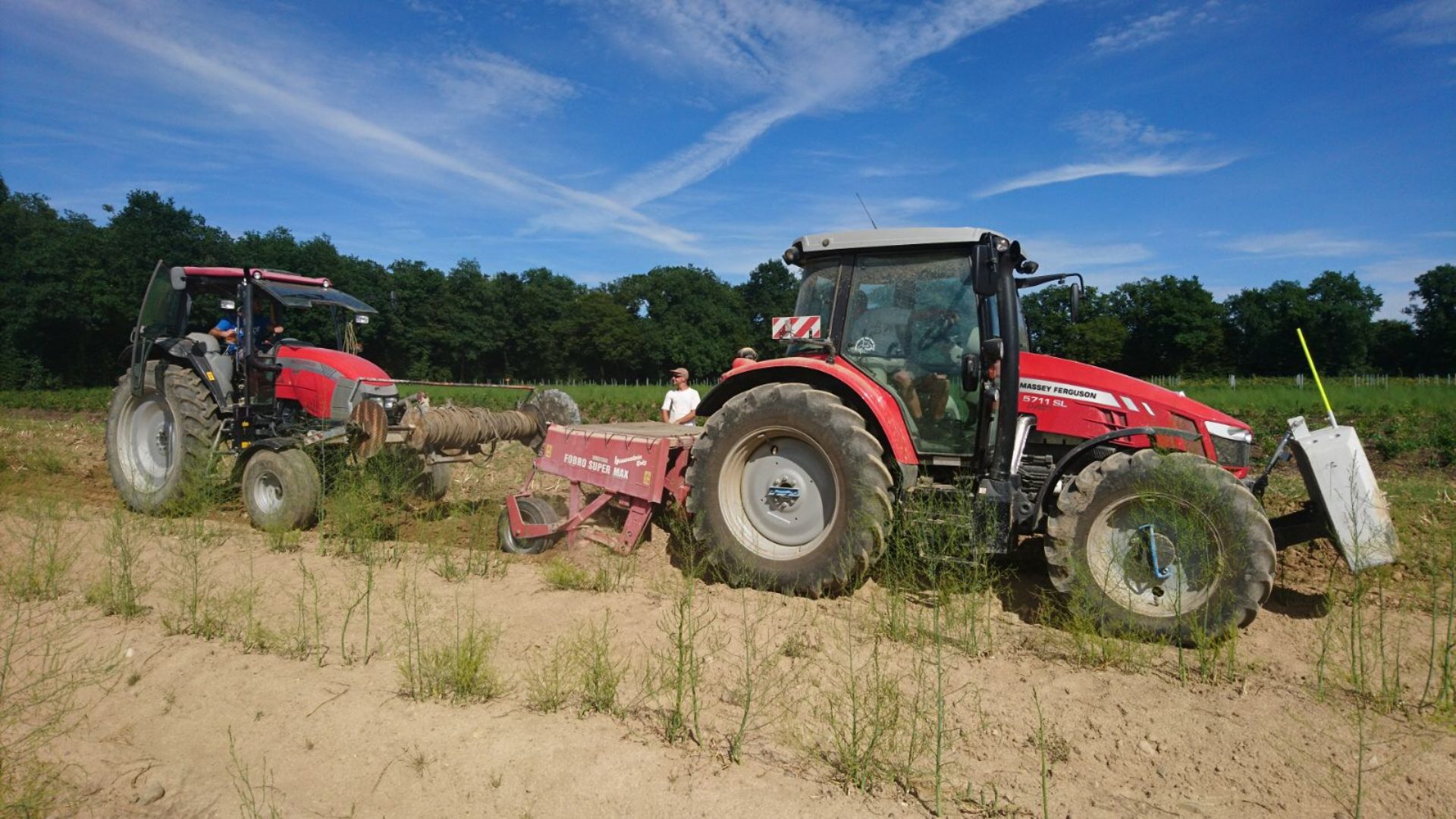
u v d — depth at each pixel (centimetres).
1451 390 2506
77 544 556
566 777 272
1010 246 472
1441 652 388
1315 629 426
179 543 590
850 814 253
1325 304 7481
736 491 507
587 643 383
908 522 451
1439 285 7294
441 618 426
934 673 360
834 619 432
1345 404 2077
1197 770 283
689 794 262
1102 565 418
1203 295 7356
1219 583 388
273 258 5634
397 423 696
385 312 6438
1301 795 267
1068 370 506
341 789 269
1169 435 463
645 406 2141
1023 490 489
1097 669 373
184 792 269
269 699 332
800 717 314
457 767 279
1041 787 266
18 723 318
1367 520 404
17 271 3972
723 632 404
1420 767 282
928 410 486
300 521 636
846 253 515
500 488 817
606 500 565
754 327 8406
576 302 7581
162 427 746
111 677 358
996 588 487
